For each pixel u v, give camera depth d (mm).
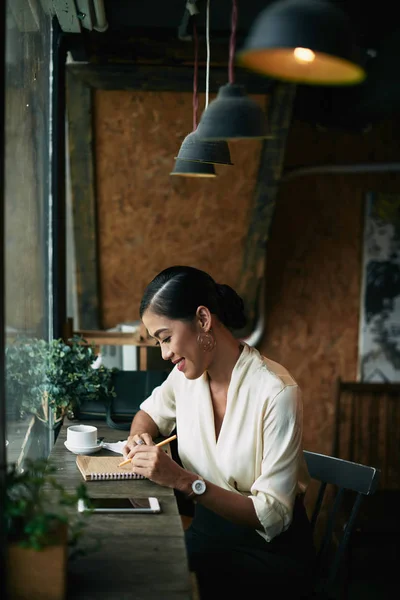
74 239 3863
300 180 4422
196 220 3900
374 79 3533
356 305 4531
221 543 1993
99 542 1526
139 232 3916
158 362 3520
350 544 3211
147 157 3635
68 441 2236
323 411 4562
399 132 4391
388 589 3492
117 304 4164
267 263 4461
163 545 1515
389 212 4465
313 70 1591
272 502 1822
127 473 1972
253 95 3467
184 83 3375
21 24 2045
